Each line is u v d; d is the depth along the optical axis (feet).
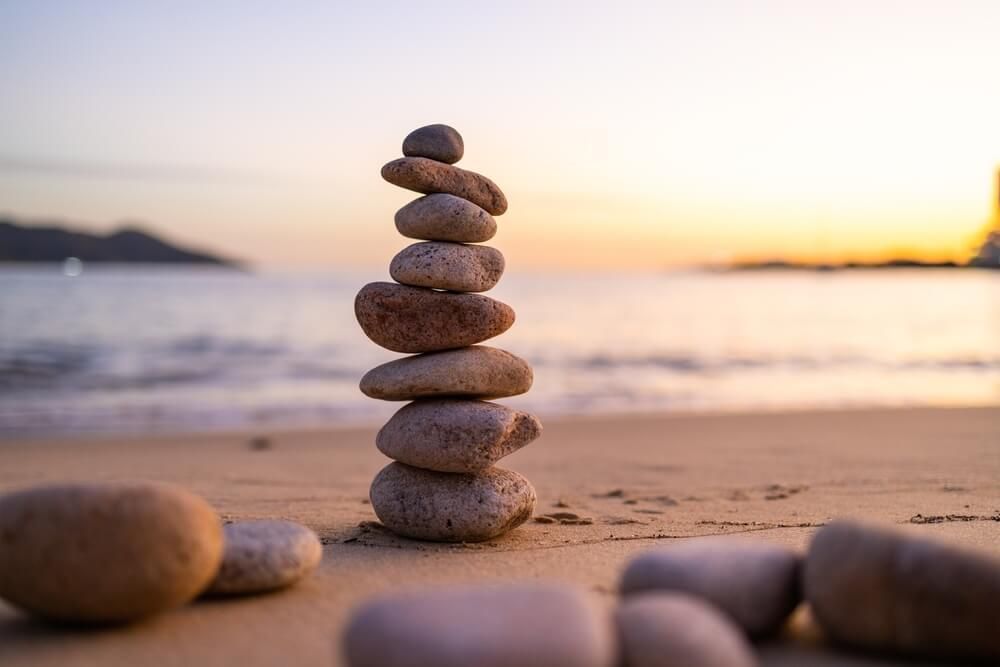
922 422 5.95
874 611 1.77
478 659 1.48
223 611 2.03
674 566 1.86
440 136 2.73
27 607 1.89
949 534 2.63
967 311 19.61
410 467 2.73
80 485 1.91
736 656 1.61
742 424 5.99
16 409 6.94
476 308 2.67
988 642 1.71
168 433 5.97
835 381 9.41
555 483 4.00
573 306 19.89
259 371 9.31
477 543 2.63
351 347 11.39
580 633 1.55
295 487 3.77
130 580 1.85
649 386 8.96
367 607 1.62
